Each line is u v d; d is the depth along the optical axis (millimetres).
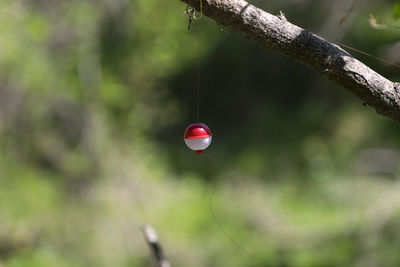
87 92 13148
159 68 13484
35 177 12531
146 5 12945
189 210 14211
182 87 21438
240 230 13742
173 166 18016
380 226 11742
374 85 2314
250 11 2301
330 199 15641
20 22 11844
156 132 17219
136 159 14078
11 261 11539
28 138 12859
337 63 2305
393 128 16203
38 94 12609
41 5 12625
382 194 13664
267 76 21609
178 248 12742
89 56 13039
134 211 13391
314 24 16234
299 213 15172
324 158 17516
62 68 12883
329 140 18953
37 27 11734
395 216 11812
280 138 20047
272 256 12398
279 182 18109
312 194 16500
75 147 13219
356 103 18391
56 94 12859
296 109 20656
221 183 17656
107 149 13531
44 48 12539
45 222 12195
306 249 12391
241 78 21703
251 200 15594
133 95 13742
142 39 13289
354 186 15531
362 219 12281
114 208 13062
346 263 11586
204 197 15406
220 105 21781
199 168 18734
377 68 11719
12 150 12617
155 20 13062
